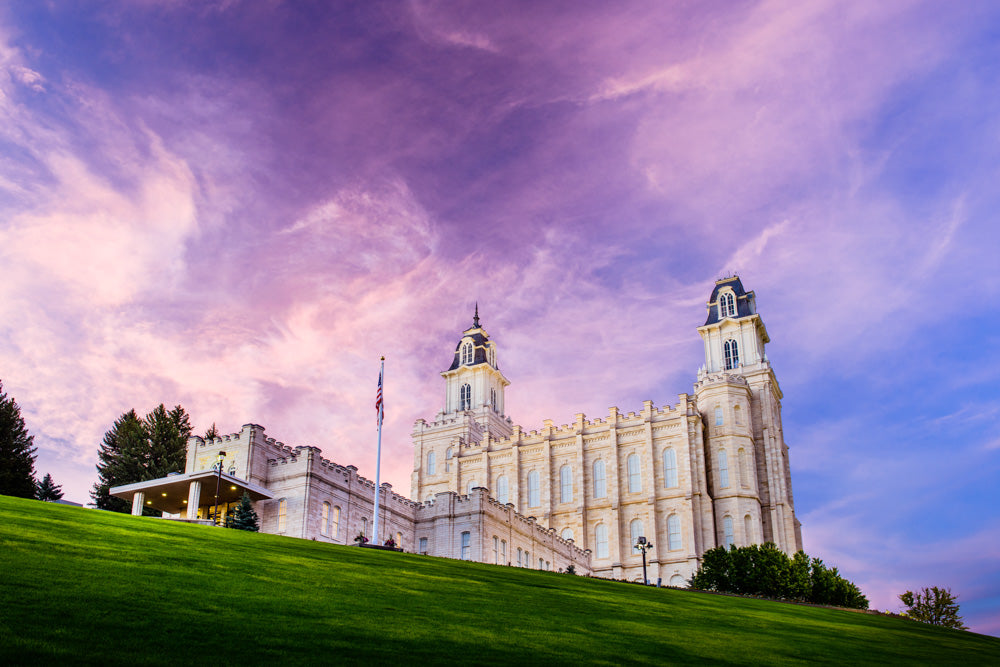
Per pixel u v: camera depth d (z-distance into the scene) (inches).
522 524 3009.4
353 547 1756.9
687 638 1159.0
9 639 706.2
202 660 729.6
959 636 1748.3
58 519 1295.5
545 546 3191.4
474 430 4714.6
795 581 2588.6
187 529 1477.6
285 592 1036.5
